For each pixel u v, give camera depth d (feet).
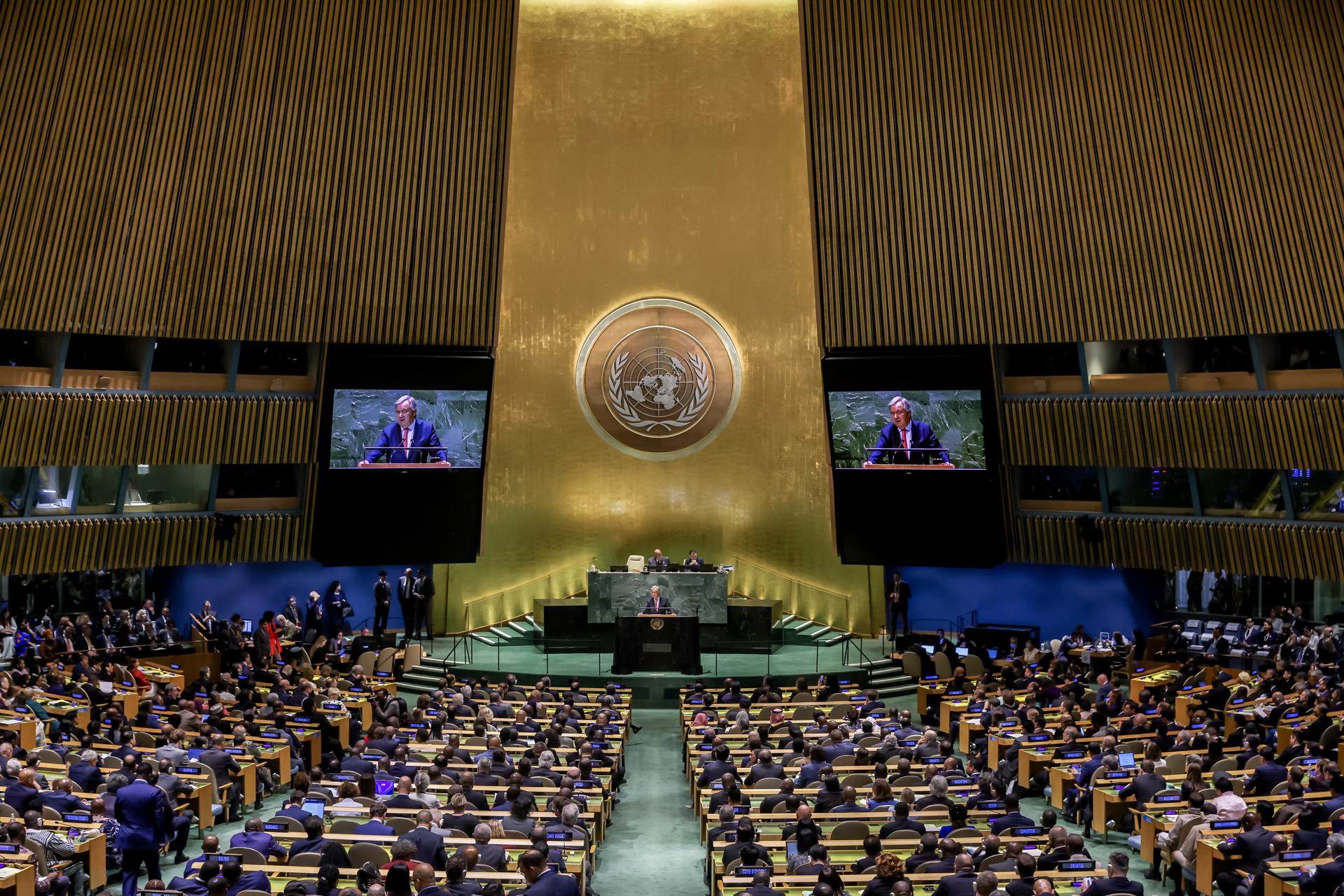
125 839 38.32
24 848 35.45
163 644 74.49
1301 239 67.15
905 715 57.82
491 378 76.33
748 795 44.60
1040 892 29.94
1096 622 86.53
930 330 75.10
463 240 75.10
